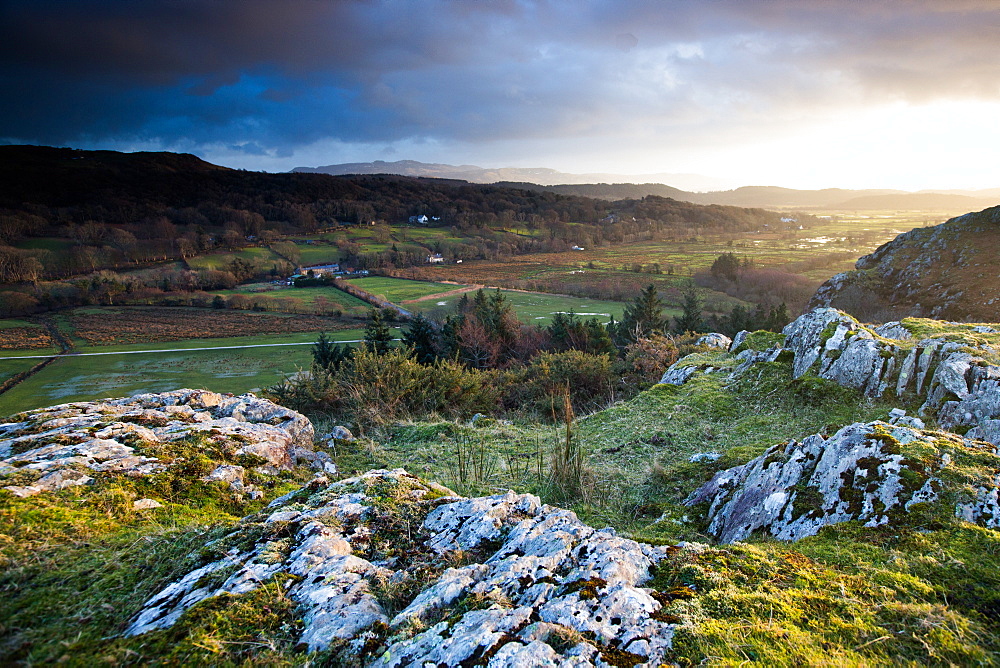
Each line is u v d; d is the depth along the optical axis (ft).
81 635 9.09
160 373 167.22
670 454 28.55
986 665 7.82
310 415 39.47
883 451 14.69
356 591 9.95
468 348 109.09
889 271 196.34
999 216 184.85
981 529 11.62
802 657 7.92
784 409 31.78
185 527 13.60
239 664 8.17
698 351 60.59
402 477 15.87
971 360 26.09
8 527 12.36
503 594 9.66
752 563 10.88
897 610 9.18
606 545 11.32
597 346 100.27
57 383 159.43
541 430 36.88
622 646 8.14
